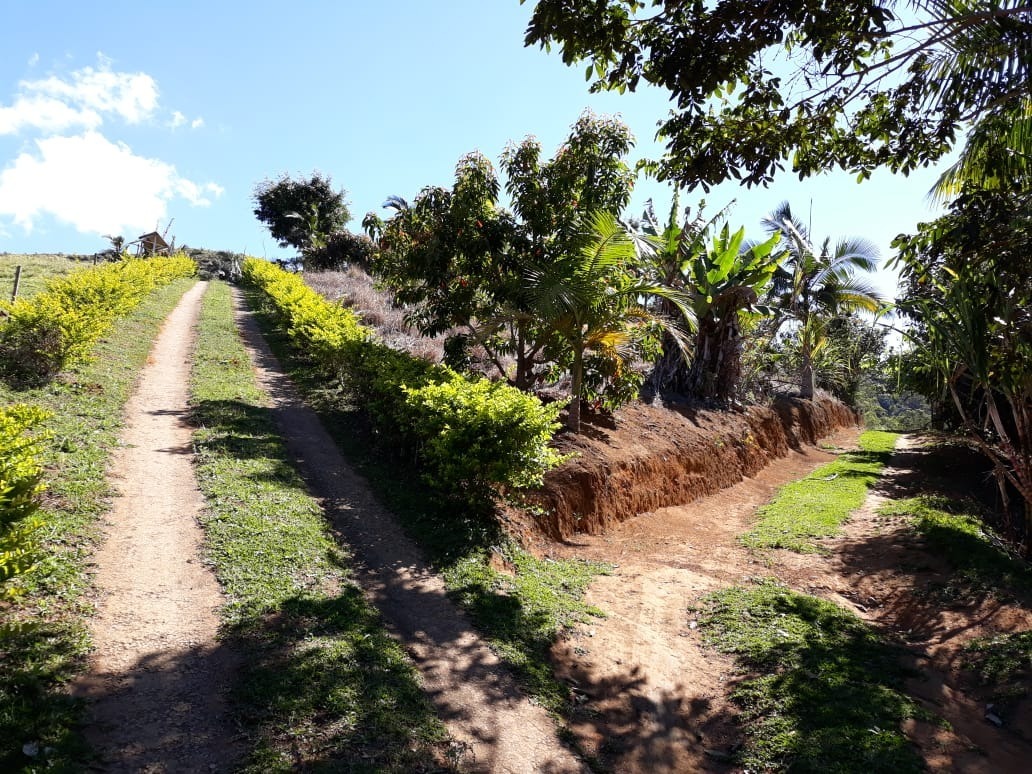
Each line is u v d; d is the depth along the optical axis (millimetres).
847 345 34312
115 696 4602
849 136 7961
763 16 5715
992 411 10945
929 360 12344
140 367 15297
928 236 8648
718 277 19328
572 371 12859
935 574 9617
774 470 19766
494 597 7359
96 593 5852
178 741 4258
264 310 28781
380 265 13375
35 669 4598
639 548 10727
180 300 29078
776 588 9008
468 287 12812
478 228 12258
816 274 27750
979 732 5859
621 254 11383
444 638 6363
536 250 12469
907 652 7340
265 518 8039
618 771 5078
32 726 4031
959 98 7148
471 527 8945
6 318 13695
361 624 6121
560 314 11531
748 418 20344
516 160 12539
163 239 53594
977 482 18266
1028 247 7672
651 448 14094
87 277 19406
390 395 11469
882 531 11773
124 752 4086
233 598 6160
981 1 6621
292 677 5039
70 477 8031
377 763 4336
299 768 4168
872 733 5426
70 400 11227
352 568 7426
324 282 37000
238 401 13711
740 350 21047
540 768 4859
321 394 15531
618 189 12289
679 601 8484
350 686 5094
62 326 12289
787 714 5852
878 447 25469
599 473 11641
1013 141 7633
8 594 4617
